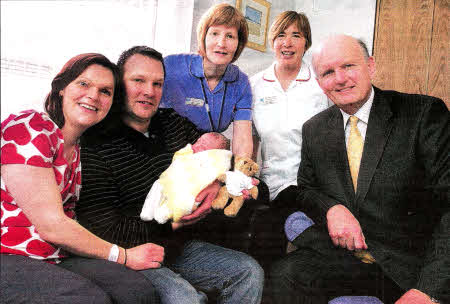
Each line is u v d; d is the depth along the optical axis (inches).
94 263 30.2
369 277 40.6
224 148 46.9
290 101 64.6
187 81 53.7
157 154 40.7
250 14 71.2
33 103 37.4
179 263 39.6
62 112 31.1
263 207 47.8
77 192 32.9
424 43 63.2
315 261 41.7
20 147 26.3
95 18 46.4
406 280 37.6
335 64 43.0
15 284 24.8
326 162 46.4
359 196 42.6
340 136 45.8
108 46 48.3
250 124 60.4
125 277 29.0
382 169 41.4
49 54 41.3
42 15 40.9
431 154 38.4
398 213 41.2
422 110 40.5
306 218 48.2
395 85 66.0
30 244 28.1
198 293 33.7
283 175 63.4
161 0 55.2
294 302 39.6
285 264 41.7
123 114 40.2
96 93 31.4
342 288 40.3
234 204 41.8
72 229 28.1
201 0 60.7
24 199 26.4
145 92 39.0
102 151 35.6
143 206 37.5
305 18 64.4
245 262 38.7
